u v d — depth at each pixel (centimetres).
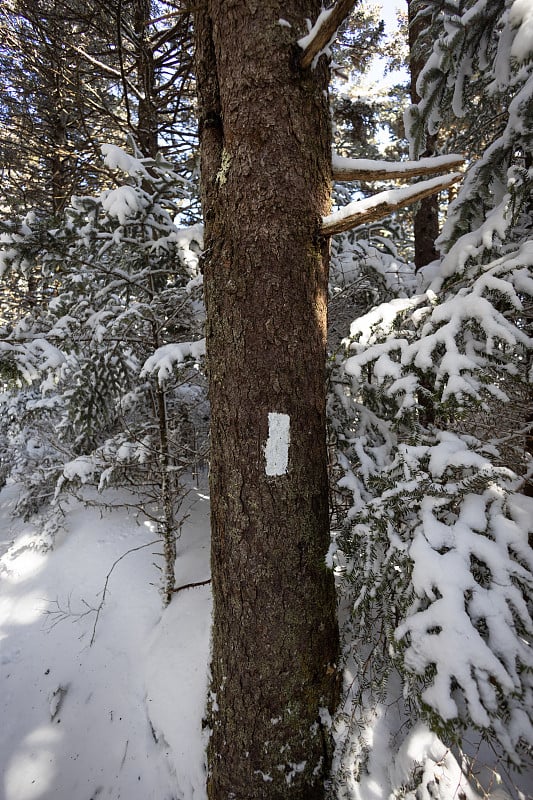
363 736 188
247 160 162
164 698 240
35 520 447
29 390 547
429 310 213
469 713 124
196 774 205
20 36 466
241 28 160
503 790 169
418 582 143
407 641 143
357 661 184
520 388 209
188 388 427
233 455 170
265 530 167
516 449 211
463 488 157
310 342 171
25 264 288
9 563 401
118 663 284
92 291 312
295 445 169
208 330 178
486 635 141
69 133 646
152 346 316
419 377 194
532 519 154
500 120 297
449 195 561
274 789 174
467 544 147
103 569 354
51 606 342
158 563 349
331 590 187
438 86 255
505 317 187
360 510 180
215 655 191
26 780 244
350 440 230
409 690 148
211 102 177
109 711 261
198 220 535
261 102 160
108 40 470
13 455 554
